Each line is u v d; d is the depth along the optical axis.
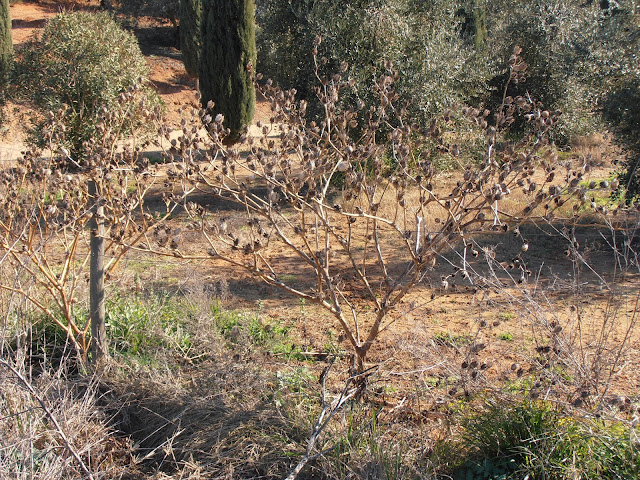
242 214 9.20
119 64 9.45
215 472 3.09
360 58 10.63
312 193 3.34
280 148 3.70
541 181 10.55
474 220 3.26
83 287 5.11
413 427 3.36
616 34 11.66
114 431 3.40
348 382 3.50
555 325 3.33
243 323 4.98
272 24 11.80
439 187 10.41
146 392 3.71
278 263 7.33
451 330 5.03
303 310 5.66
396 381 4.02
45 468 2.73
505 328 5.05
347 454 3.01
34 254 3.91
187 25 25.00
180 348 4.45
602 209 3.57
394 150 3.74
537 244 7.90
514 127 14.30
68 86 8.95
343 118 3.88
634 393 3.65
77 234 4.17
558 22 15.43
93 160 3.81
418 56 11.16
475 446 3.06
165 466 3.26
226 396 3.60
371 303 5.91
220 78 12.98
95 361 4.02
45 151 10.43
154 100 9.07
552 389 3.16
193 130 3.48
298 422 3.31
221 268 6.97
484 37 17.89
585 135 15.74
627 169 8.74
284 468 3.08
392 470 2.87
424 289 6.33
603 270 6.91
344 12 10.84
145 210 9.80
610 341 4.64
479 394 3.26
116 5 31.58
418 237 3.53
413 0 11.64
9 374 3.19
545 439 2.85
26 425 2.98
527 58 15.98
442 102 10.85
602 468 2.76
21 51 10.22
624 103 8.59
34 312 4.53
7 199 4.07
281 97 3.83
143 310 4.90
